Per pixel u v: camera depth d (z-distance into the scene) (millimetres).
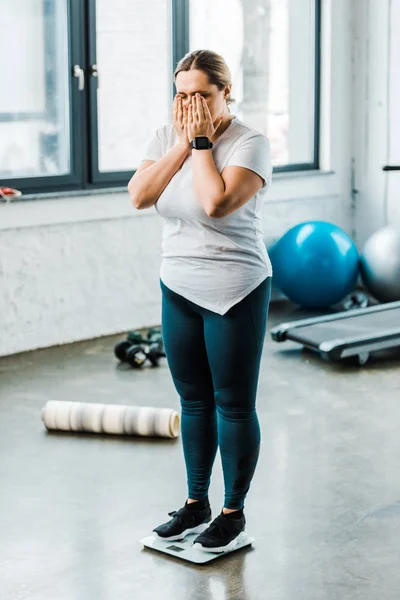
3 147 6098
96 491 3943
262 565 3291
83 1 6297
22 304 6121
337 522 3635
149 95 6777
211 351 3154
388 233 7336
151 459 4297
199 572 3240
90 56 6371
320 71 7949
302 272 7191
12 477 4090
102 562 3320
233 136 3074
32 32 6117
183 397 3330
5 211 5926
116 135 6648
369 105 8031
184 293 3148
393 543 3455
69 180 6367
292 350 6203
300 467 4195
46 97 6246
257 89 7598
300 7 7773
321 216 8039
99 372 5707
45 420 4676
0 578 3207
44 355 6078
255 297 3135
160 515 3711
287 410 4988
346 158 8141
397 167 6789
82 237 6379
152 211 6762
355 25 8000
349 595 3084
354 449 4418
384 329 6082
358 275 7508
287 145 7891
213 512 3711
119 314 6672
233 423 3217
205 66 2986
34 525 3617
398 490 3943
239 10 7340
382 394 5277
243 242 3113
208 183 2963
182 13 6836
